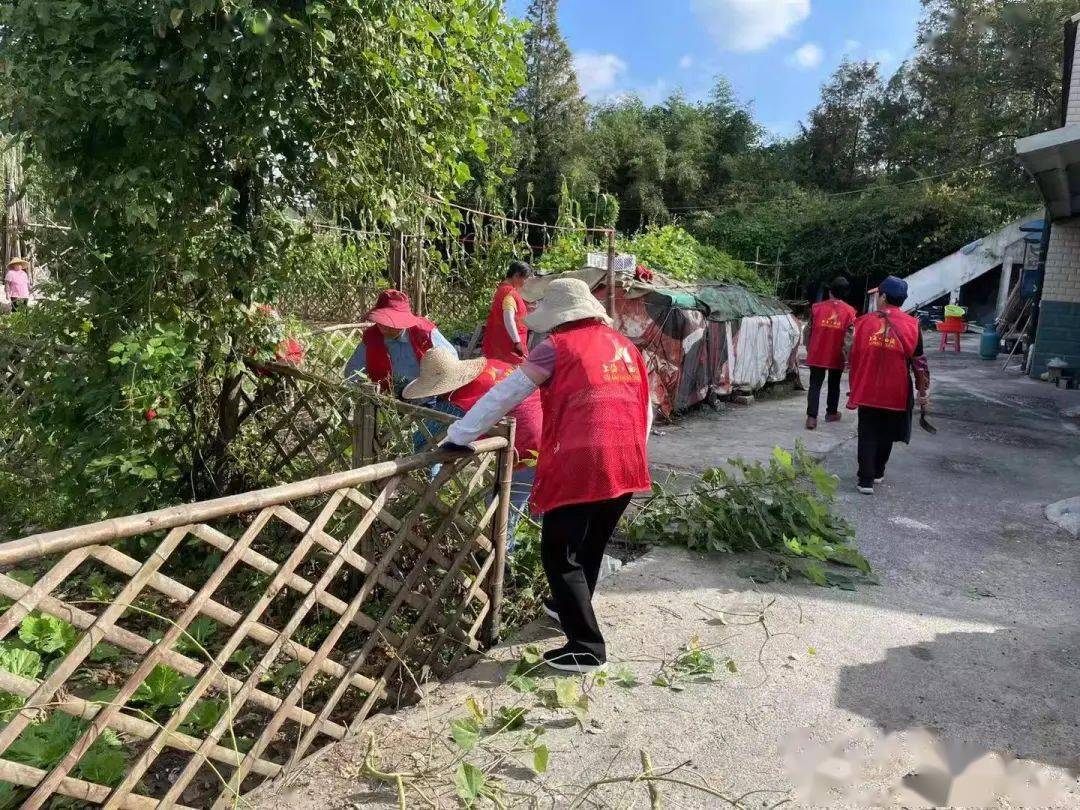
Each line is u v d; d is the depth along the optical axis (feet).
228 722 8.02
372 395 12.41
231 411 15.17
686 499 16.90
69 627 11.52
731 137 131.95
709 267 43.78
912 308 79.71
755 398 36.91
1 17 11.76
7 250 37.81
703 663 10.93
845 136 131.13
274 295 14.62
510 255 39.24
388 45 13.85
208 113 13.03
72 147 12.75
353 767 8.80
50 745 8.63
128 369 13.19
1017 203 89.35
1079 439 27.27
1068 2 87.92
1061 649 11.75
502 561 11.55
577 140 110.11
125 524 6.73
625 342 10.80
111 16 11.93
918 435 27.17
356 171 14.66
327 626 12.22
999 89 94.02
